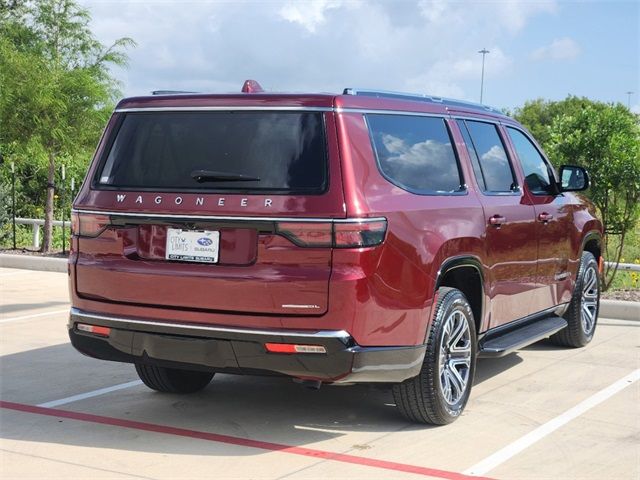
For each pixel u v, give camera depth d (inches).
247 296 186.1
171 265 195.2
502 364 290.5
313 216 183.5
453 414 216.2
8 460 187.8
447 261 210.7
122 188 204.7
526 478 180.1
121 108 212.8
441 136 228.4
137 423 217.0
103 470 181.8
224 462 187.5
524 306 262.5
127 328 199.2
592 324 324.8
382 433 210.2
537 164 283.4
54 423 216.4
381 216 189.6
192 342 191.8
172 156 201.5
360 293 183.3
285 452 194.9
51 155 612.4
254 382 261.3
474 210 227.8
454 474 181.6
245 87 203.2
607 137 423.8
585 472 184.4
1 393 245.9
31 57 592.1
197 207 192.4
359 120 197.3
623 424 220.7
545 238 272.4
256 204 187.5
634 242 561.3
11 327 350.9
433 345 205.8
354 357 184.2
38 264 554.3
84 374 270.2
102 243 205.3
